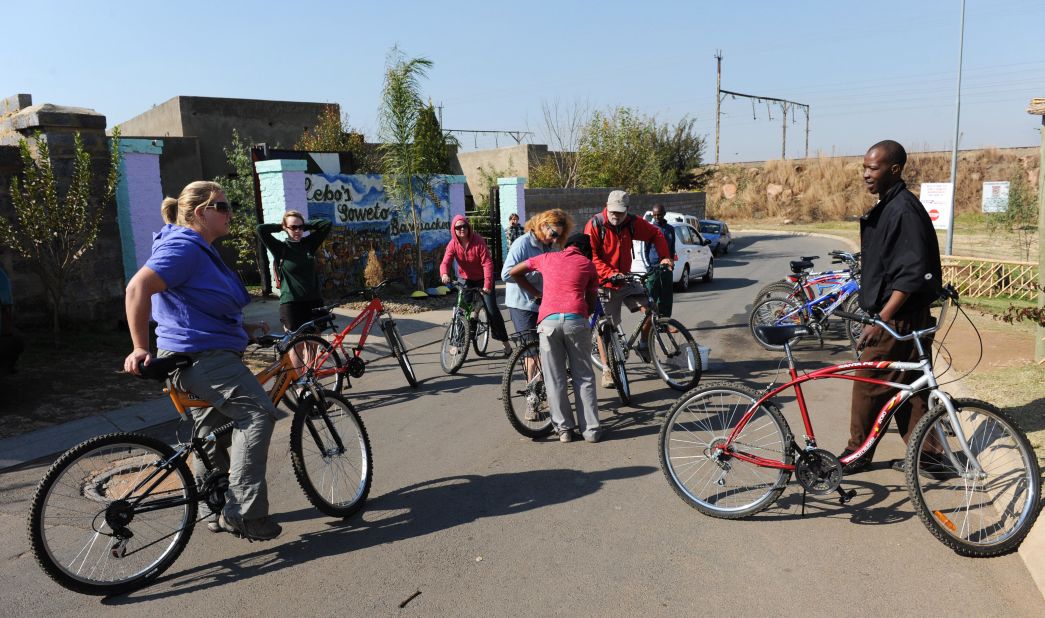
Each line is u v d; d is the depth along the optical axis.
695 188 45.94
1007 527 3.64
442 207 15.80
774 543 3.73
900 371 4.09
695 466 4.59
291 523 4.15
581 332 5.25
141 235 10.91
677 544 3.75
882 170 4.07
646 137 28.16
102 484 3.52
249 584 3.49
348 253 13.52
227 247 14.93
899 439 5.20
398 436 5.69
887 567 3.46
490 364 8.18
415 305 12.52
